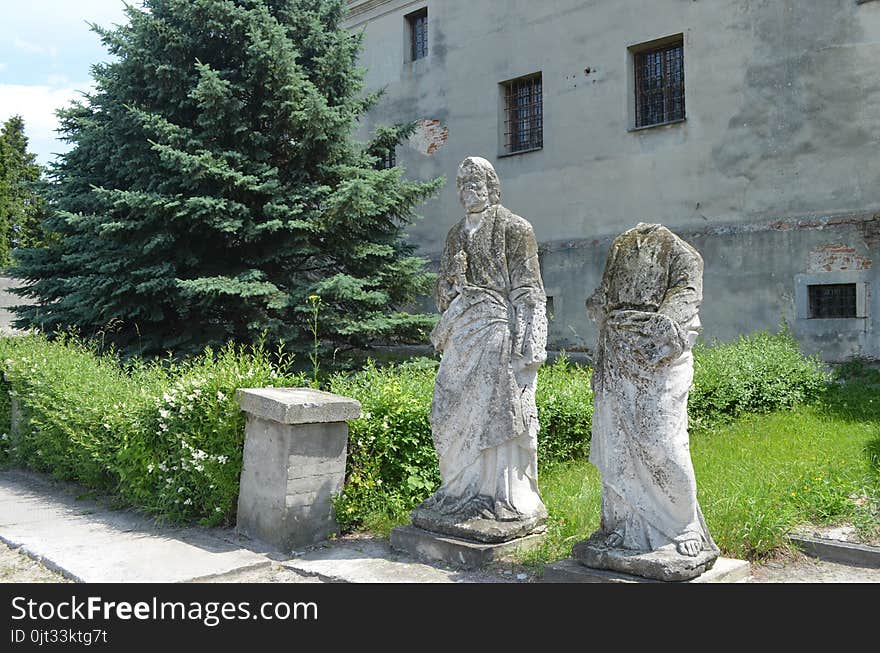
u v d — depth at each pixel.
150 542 6.00
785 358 11.45
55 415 8.05
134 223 11.37
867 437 8.43
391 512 6.32
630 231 4.71
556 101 17.66
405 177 20.77
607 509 4.64
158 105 12.24
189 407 6.49
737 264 14.79
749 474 6.94
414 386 7.53
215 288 10.87
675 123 15.66
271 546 5.86
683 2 15.59
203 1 11.65
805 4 14.02
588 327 16.98
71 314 12.30
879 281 13.14
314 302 11.36
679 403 4.38
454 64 19.80
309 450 5.91
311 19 12.98
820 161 13.84
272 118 12.24
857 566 5.20
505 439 5.35
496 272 5.50
